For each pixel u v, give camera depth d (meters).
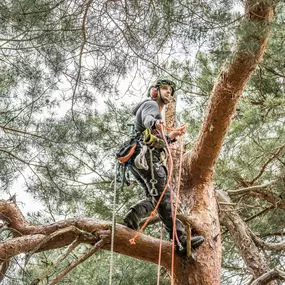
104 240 6.28
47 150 7.99
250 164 9.34
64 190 8.39
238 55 5.34
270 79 9.01
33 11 6.04
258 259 8.09
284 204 9.22
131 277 9.59
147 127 5.38
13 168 7.87
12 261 6.81
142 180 5.92
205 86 9.04
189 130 9.59
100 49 6.29
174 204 6.34
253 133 9.16
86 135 8.16
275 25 4.93
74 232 6.30
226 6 5.31
